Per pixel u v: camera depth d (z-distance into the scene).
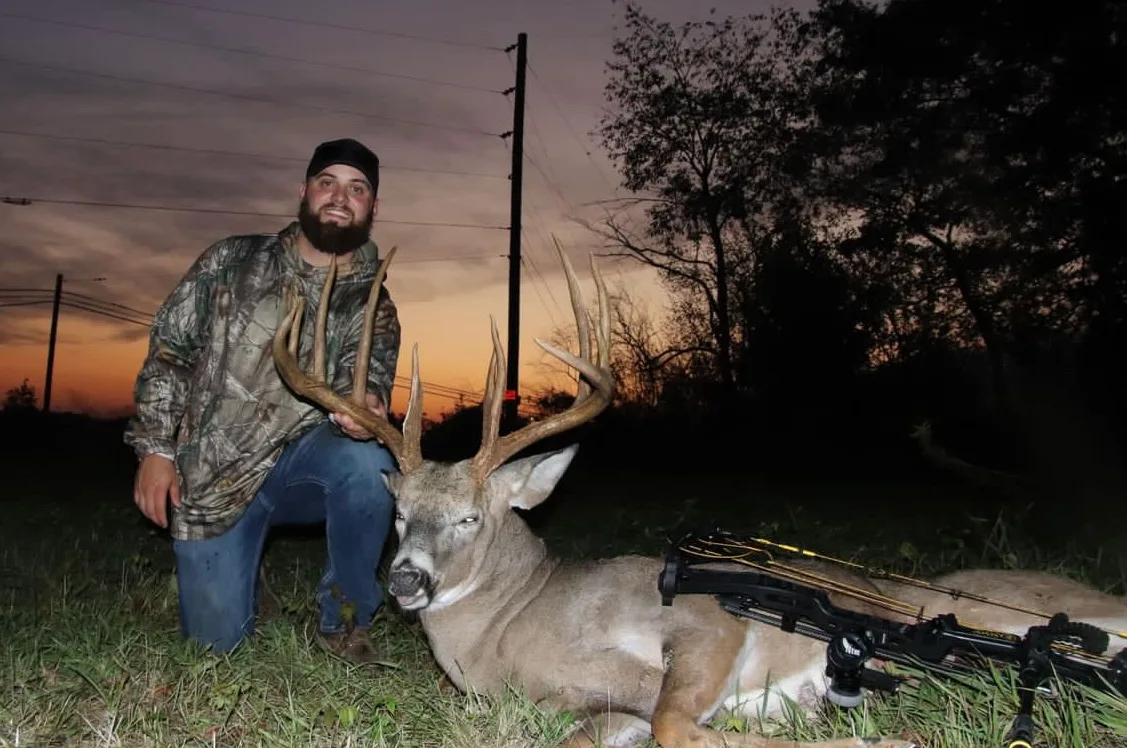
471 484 2.49
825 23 11.77
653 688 2.36
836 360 12.55
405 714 2.34
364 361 2.63
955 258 10.91
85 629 2.73
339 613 2.84
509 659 2.45
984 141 10.54
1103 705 2.03
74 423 13.73
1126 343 9.49
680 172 14.59
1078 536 4.63
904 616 2.46
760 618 2.27
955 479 9.28
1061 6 9.67
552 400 12.99
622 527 5.46
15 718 2.18
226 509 2.78
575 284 2.53
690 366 14.43
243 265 2.85
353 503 2.81
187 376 2.82
